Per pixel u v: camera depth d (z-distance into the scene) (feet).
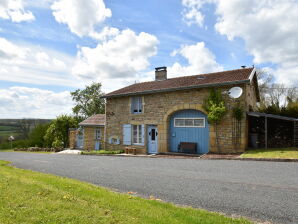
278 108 48.55
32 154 59.36
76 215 12.03
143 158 41.16
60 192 16.12
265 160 31.14
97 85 113.39
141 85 59.21
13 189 16.60
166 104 48.34
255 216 13.17
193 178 22.50
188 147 45.24
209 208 14.56
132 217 11.98
